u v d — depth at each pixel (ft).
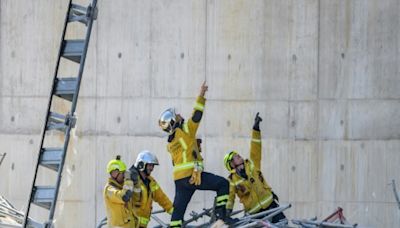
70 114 110.73
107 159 180.55
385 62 174.91
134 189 120.98
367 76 175.11
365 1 175.11
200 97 122.72
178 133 122.11
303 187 175.42
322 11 176.14
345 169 175.01
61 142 181.47
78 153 181.06
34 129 183.21
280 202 175.73
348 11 175.63
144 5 180.65
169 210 124.98
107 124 181.06
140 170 122.52
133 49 180.75
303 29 176.45
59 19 182.60
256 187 125.90
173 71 179.63
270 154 176.45
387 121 174.60
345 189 174.70
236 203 173.88
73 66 182.50
